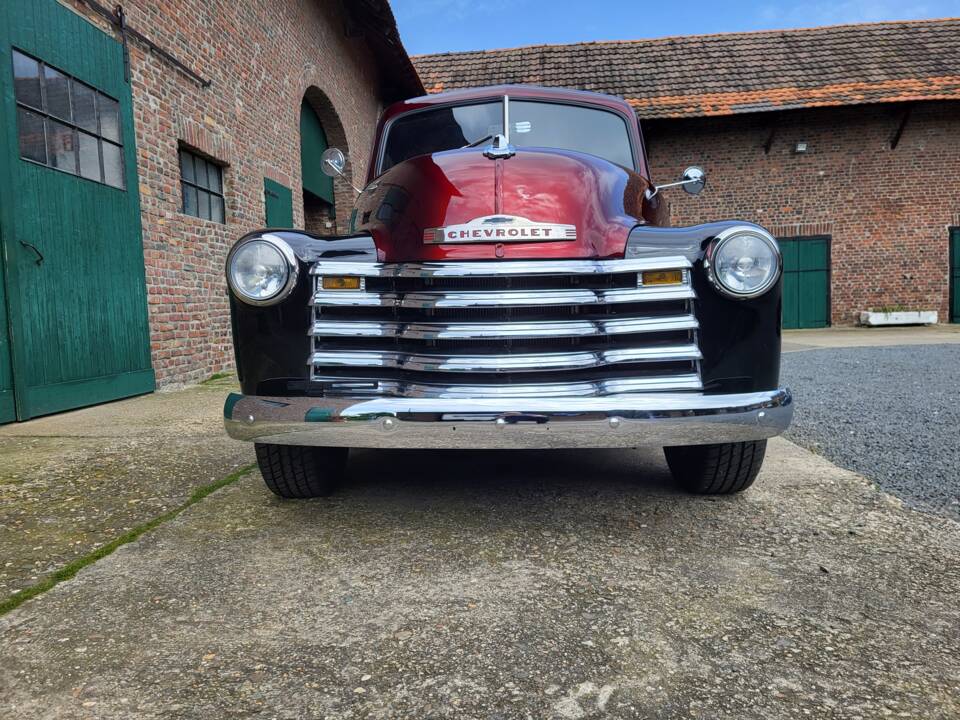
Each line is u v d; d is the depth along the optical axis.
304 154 10.54
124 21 5.34
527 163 2.54
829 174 14.45
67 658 1.50
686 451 2.58
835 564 1.97
